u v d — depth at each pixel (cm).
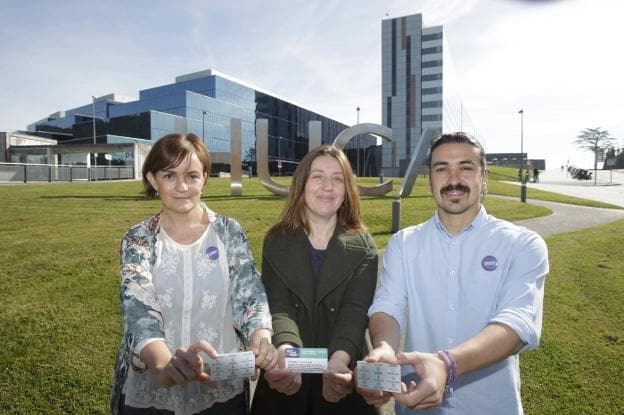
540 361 374
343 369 183
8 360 369
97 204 1302
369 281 227
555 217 1365
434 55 7369
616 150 8569
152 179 203
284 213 240
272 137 7112
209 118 6128
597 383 340
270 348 173
